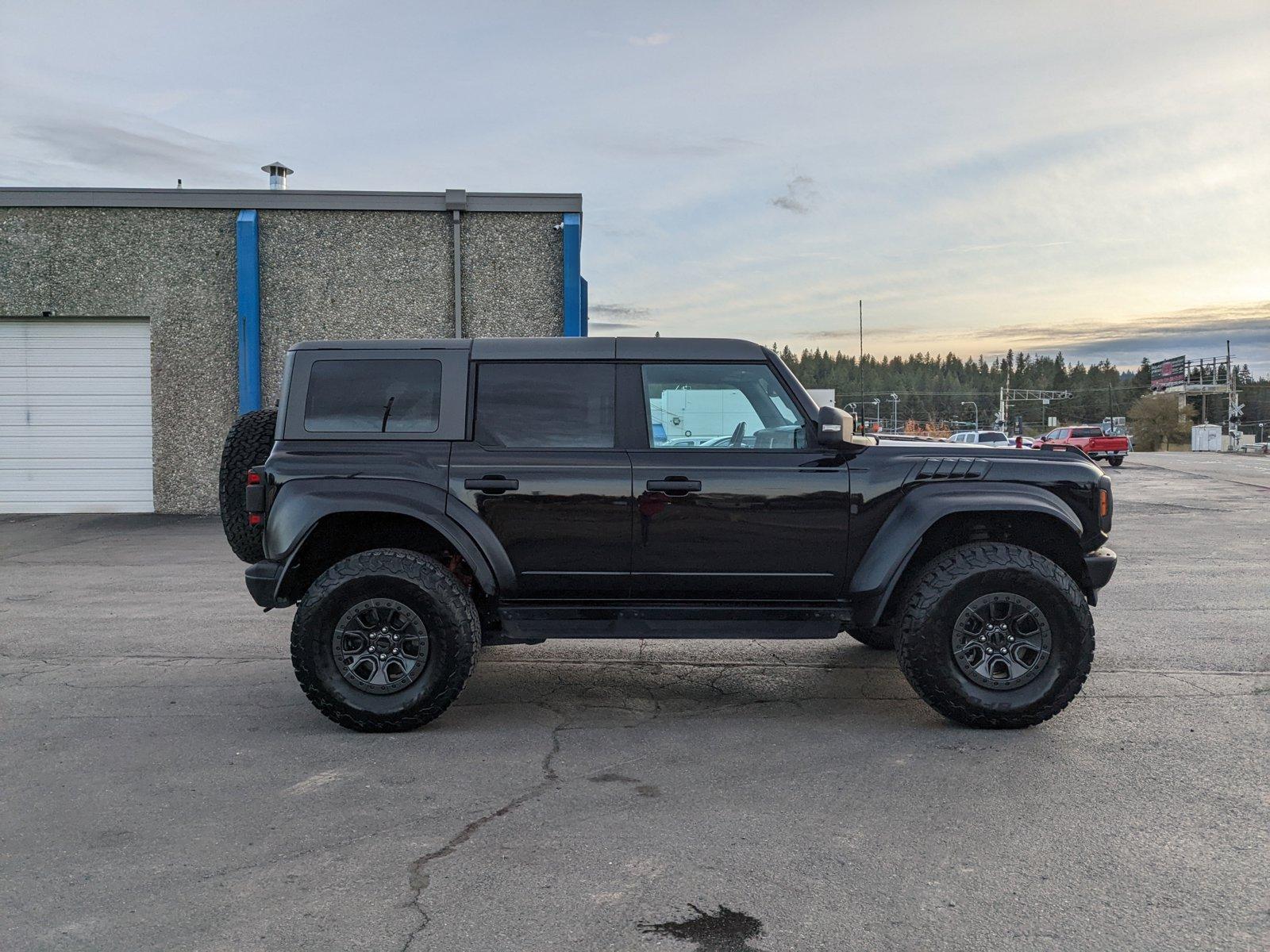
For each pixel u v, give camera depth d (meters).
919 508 4.68
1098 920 2.77
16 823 3.52
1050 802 3.68
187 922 2.78
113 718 4.91
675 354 4.87
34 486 15.69
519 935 2.69
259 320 15.29
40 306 15.34
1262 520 15.65
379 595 4.56
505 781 3.96
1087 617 4.52
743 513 4.71
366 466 4.72
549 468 4.72
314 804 3.70
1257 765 4.09
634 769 4.10
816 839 3.34
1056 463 4.83
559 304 15.55
